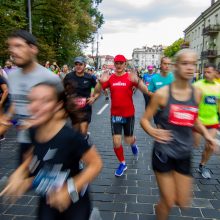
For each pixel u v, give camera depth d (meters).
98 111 12.40
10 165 5.17
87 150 1.87
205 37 49.84
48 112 1.81
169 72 5.63
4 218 3.39
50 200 1.86
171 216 3.46
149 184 4.43
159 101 2.64
